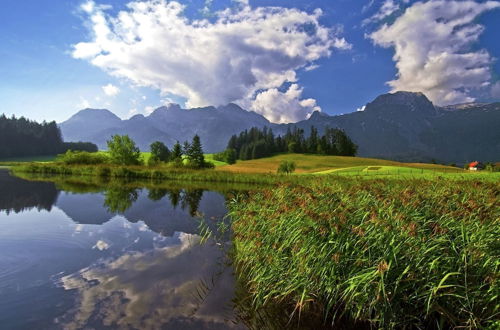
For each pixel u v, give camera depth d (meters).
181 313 6.74
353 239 6.77
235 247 12.08
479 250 5.93
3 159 132.75
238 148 187.50
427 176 37.66
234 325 6.27
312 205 8.95
